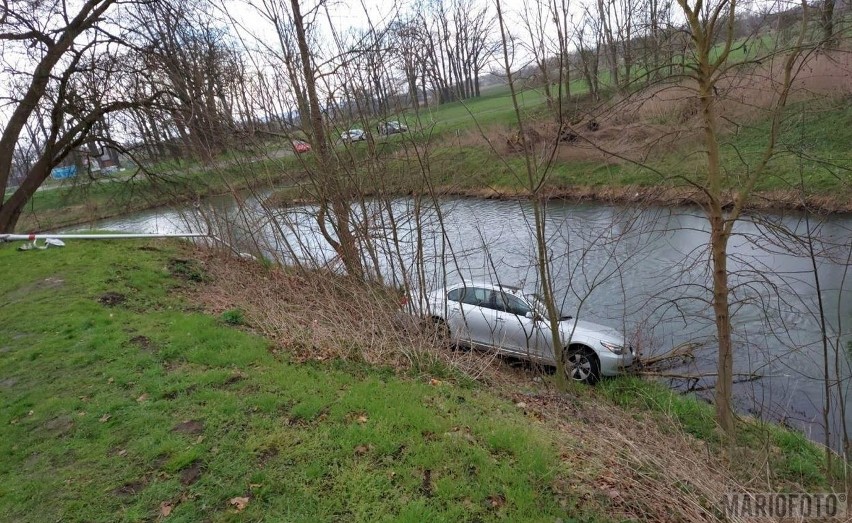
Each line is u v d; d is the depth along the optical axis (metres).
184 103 13.49
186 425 4.71
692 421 6.70
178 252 13.57
